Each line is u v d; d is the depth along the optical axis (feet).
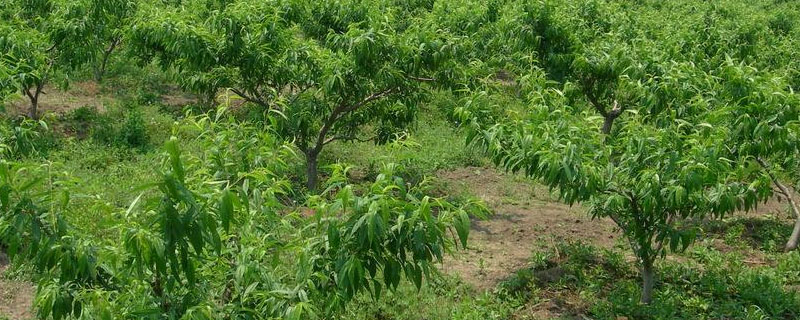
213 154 12.42
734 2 71.26
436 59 25.68
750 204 18.29
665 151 16.62
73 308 11.72
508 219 27.02
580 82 29.91
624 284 20.72
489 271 22.16
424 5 57.93
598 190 16.98
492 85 29.55
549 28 29.45
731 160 18.80
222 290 12.14
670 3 70.18
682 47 37.24
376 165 31.83
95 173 28.35
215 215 9.80
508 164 17.35
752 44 44.50
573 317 19.38
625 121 18.97
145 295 11.10
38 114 35.04
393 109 28.78
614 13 41.09
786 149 18.45
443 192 29.55
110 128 33.81
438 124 38.91
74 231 10.87
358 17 34.58
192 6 40.65
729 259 23.07
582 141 16.94
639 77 26.66
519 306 19.83
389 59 25.66
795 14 67.67
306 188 27.89
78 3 32.94
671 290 20.53
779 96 18.54
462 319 18.63
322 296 11.75
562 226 26.45
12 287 19.79
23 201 9.95
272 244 12.17
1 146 14.12
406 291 19.86
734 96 19.83
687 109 21.20
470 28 41.47
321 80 25.75
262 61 25.50
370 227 10.20
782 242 25.18
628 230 18.29
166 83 43.01
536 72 24.32
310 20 35.35
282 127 25.77
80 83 40.91
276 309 11.17
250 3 28.04
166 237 9.14
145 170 28.58
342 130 29.99
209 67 26.99
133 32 29.71
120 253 10.62
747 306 19.88
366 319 18.53
